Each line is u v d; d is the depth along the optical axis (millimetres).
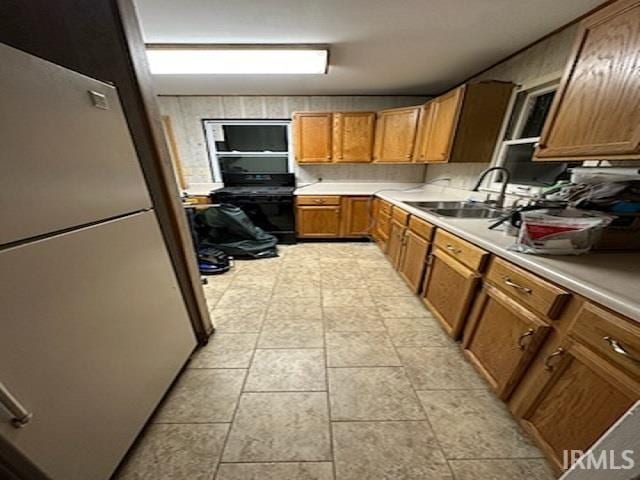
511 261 1139
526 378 1076
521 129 2127
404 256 2441
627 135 946
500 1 1417
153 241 1216
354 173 3881
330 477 980
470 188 2742
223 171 3822
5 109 642
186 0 1385
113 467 925
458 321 1538
